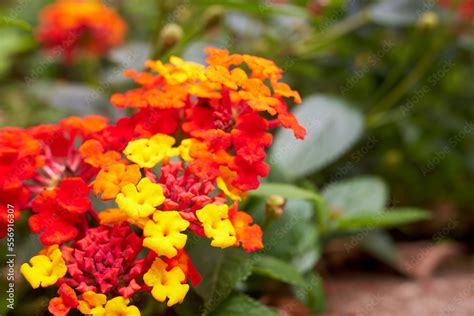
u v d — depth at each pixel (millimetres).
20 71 395
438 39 295
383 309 245
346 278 270
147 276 157
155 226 157
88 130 182
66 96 263
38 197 163
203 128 173
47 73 374
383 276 274
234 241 157
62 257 160
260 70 175
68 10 292
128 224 167
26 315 192
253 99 166
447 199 344
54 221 162
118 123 178
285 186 198
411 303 250
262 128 168
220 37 311
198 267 181
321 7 288
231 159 166
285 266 203
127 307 156
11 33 371
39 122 302
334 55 323
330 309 243
